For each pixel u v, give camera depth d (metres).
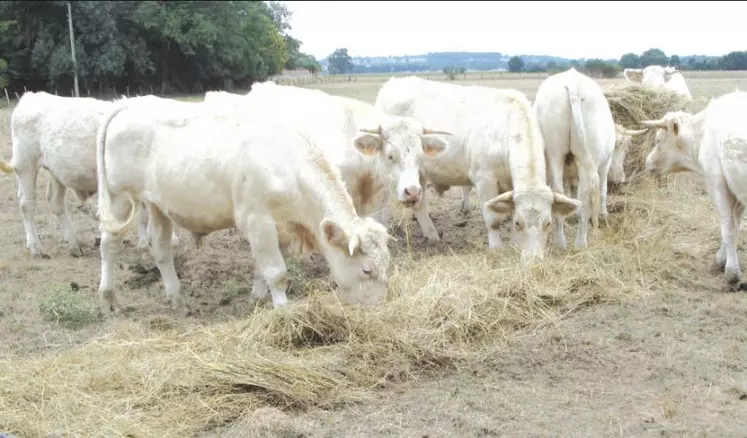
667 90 12.58
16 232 10.98
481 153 9.12
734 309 7.02
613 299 7.40
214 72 48.38
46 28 39.12
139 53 41.44
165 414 5.24
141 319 7.34
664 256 8.41
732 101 7.77
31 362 6.04
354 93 37.38
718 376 5.71
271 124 7.01
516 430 5.00
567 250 8.66
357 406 5.46
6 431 4.98
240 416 5.29
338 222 6.53
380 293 6.55
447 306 6.71
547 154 9.24
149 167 7.34
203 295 8.24
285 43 66.50
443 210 12.22
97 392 5.50
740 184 7.38
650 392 5.50
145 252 9.53
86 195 9.96
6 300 7.96
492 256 8.50
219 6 46.22
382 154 8.77
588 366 5.98
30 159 9.68
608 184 11.91
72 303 7.41
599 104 9.18
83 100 9.42
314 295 6.79
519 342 6.47
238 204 6.98
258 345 6.12
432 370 6.02
